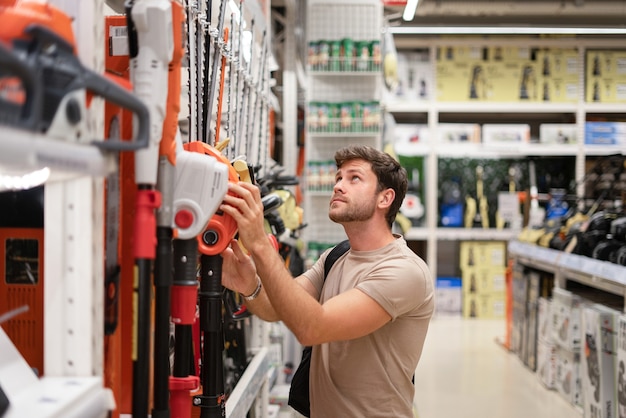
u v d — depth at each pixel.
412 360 1.95
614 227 4.25
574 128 8.07
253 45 2.62
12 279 1.17
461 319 8.02
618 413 3.63
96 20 1.04
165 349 1.16
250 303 1.94
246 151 2.56
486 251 8.05
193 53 1.69
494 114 8.99
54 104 0.79
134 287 1.23
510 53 8.20
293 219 3.01
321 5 5.50
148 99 1.09
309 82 5.52
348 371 1.91
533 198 6.83
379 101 5.32
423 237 8.09
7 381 0.95
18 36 0.77
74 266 1.05
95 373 1.07
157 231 1.18
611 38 8.14
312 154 5.52
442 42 8.19
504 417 4.33
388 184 2.01
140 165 1.09
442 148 8.10
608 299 4.84
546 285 5.48
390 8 6.40
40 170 0.89
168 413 1.16
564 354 4.73
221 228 1.39
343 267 2.06
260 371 2.46
